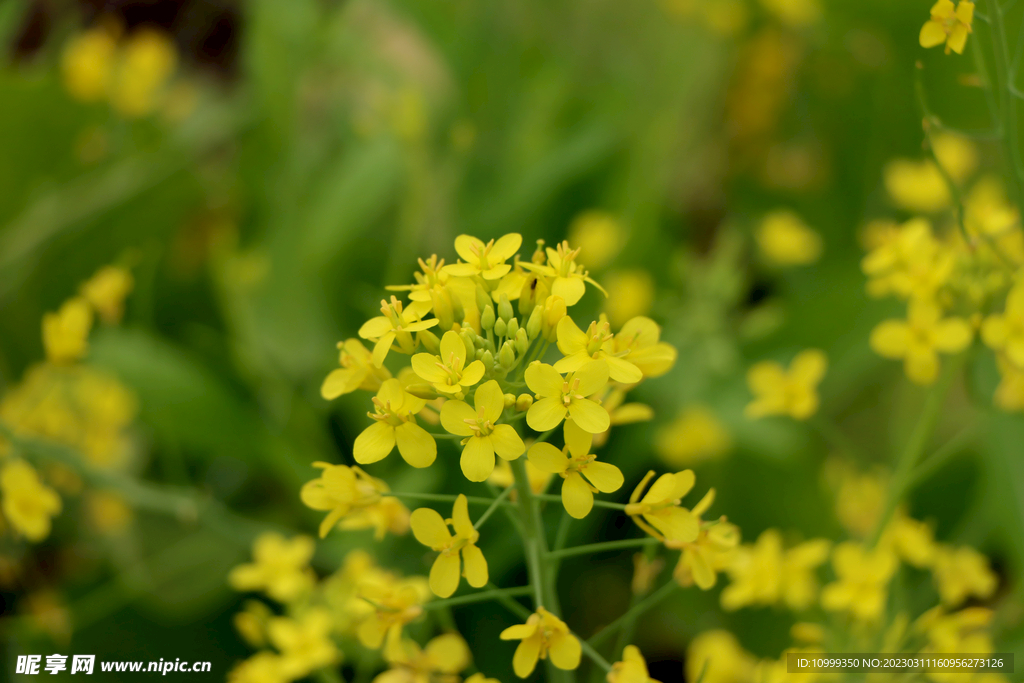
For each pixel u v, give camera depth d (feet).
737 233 2.55
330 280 2.44
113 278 1.73
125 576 2.04
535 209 2.49
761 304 2.94
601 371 1.44
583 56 2.85
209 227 2.79
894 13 2.61
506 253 1.49
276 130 2.58
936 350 1.62
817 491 2.16
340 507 1.51
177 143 2.73
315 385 2.32
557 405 1.44
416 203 2.35
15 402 1.99
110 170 2.60
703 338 2.26
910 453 1.67
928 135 1.54
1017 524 1.85
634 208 2.48
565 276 1.49
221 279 2.44
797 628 1.66
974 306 1.62
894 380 2.56
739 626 2.05
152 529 2.20
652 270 2.55
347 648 1.70
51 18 3.06
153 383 2.11
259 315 2.36
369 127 2.52
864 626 1.65
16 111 2.57
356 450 1.45
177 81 3.27
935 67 2.51
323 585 1.72
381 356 1.46
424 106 2.64
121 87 2.64
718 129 3.09
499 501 1.49
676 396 2.27
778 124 3.06
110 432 2.04
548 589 1.52
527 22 2.77
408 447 1.44
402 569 2.00
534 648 1.45
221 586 2.10
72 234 2.54
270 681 1.63
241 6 3.19
